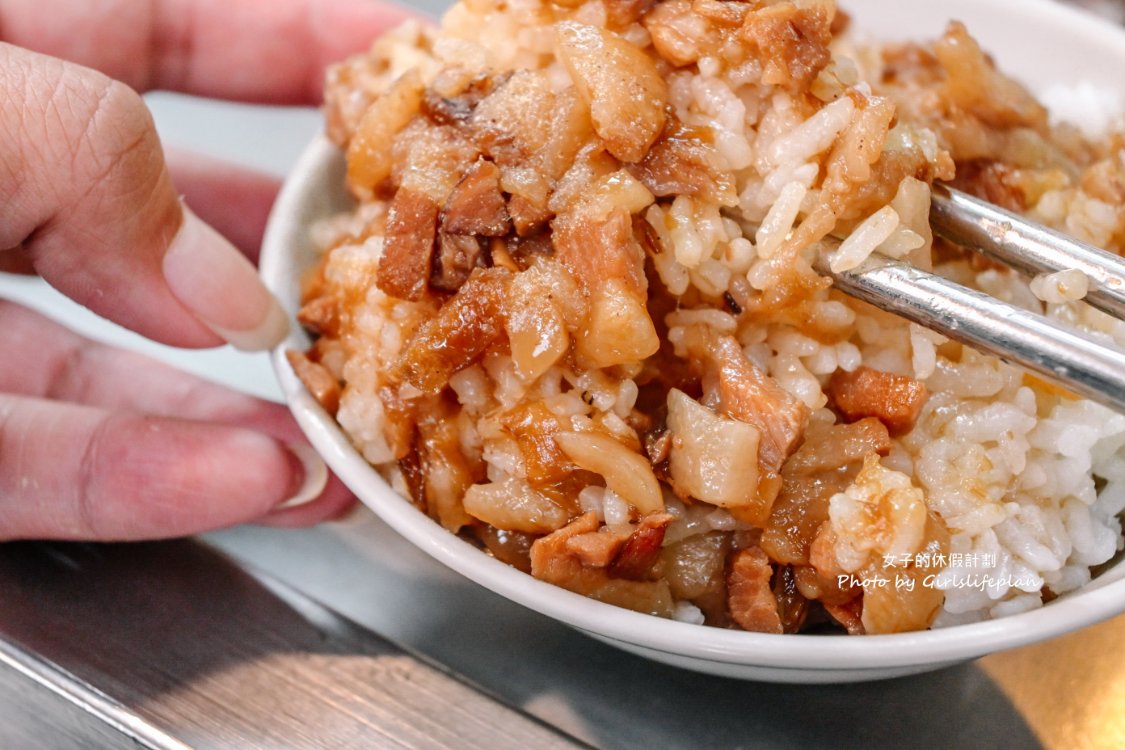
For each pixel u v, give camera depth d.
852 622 0.20
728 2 0.20
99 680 0.21
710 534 0.20
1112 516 0.21
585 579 0.19
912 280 0.19
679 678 0.21
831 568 0.19
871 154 0.19
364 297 0.21
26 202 0.21
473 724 0.21
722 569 0.20
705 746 0.21
